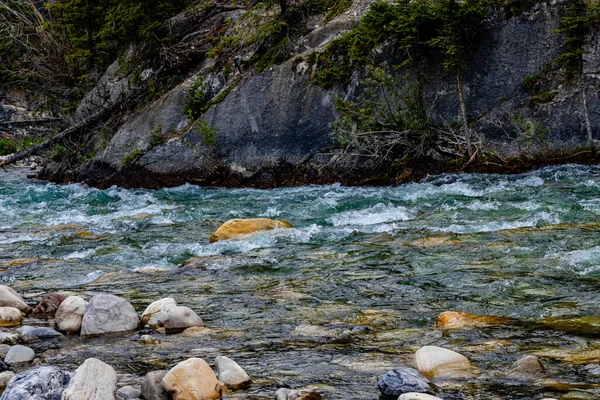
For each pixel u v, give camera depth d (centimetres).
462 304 548
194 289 648
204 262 778
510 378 361
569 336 436
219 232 954
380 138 1502
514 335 444
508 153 1427
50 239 1011
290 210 1212
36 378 315
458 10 1475
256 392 353
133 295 628
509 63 1494
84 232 1059
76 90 2428
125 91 2066
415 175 1468
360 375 378
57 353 444
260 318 530
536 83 1462
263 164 1634
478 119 1482
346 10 1773
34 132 2709
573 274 621
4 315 533
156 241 969
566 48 1462
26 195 1597
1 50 2791
